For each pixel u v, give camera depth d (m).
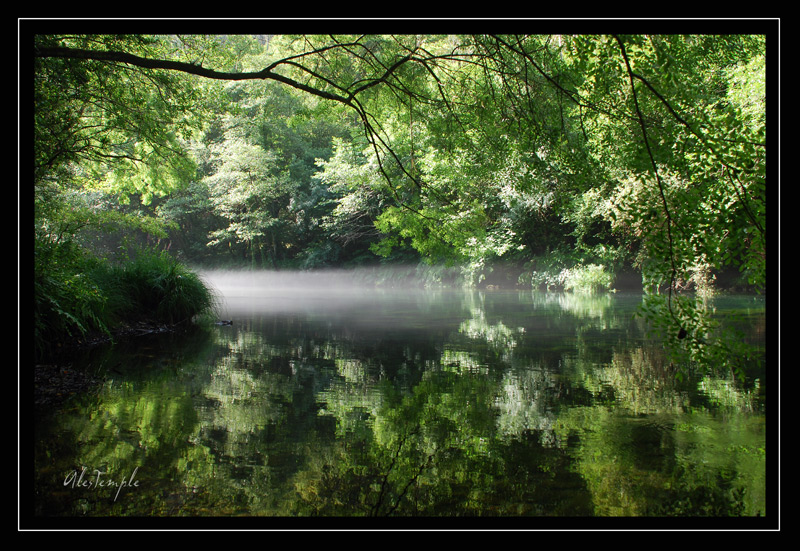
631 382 4.52
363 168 21.12
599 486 2.50
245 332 8.18
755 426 3.29
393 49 6.33
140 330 8.09
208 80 9.52
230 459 2.89
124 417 3.62
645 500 2.36
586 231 17.98
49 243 6.23
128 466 2.78
